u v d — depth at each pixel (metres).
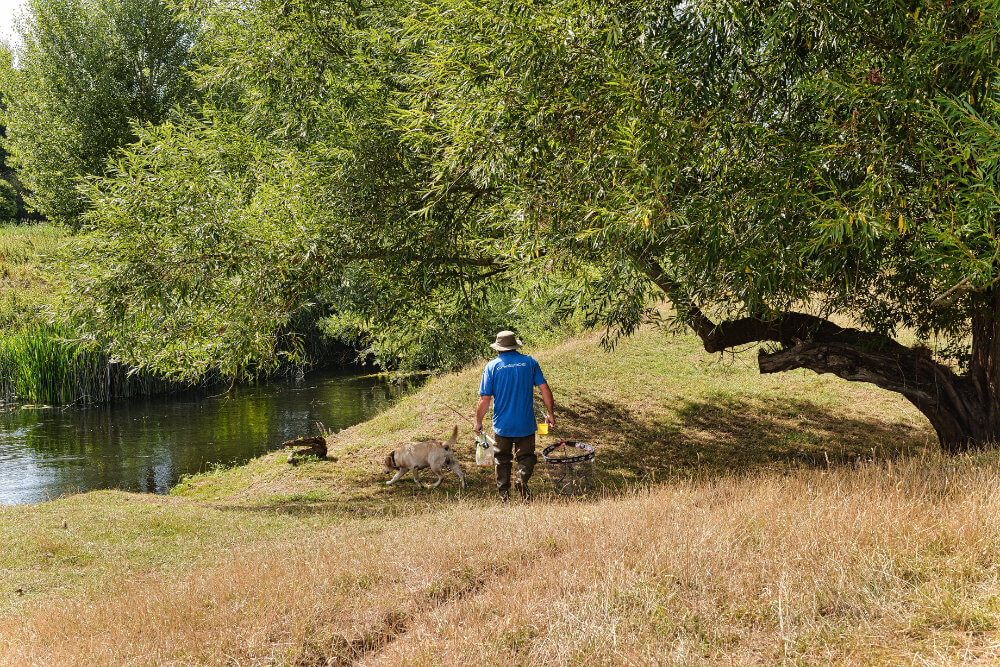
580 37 6.57
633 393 15.98
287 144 12.20
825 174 6.03
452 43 7.38
